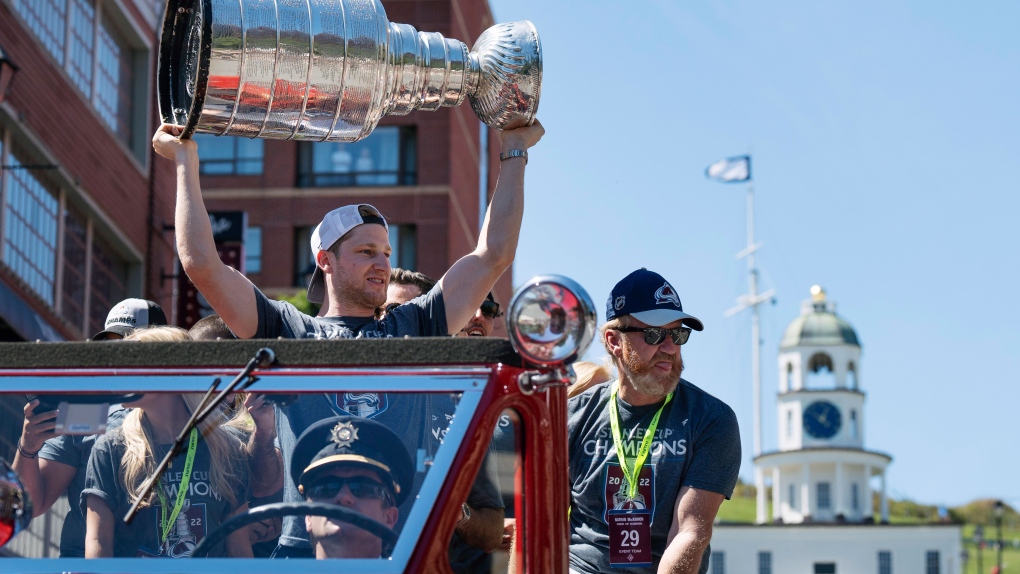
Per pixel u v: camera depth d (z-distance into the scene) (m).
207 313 23.44
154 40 25.75
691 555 4.95
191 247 4.87
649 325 5.14
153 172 25.33
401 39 4.77
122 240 23.70
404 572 3.29
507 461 3.52
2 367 3.69
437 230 35.31
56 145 20.86
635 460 5.21
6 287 18.33
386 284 5.22
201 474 3.75
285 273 35.62
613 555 5.14
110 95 23.88
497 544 3.52
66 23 21.61
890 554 49.91
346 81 4.58
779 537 50.31
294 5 4.52
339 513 3.47
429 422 3.50
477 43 5.04
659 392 5.18
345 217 5.23
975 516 89.94
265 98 4.52
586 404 5.42
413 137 35.94
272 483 3.68
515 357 3.50
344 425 3.54
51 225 20.89
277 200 35.97
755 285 56.72
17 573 3.45
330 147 36.22
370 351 3.53
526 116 5.07
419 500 3.36
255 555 3.52
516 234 5.20
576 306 3.38
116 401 3.68
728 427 5.23
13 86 19.28
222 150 36.28
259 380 3.53
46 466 3.79
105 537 3.77
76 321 21.91
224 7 4.43
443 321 5.15
